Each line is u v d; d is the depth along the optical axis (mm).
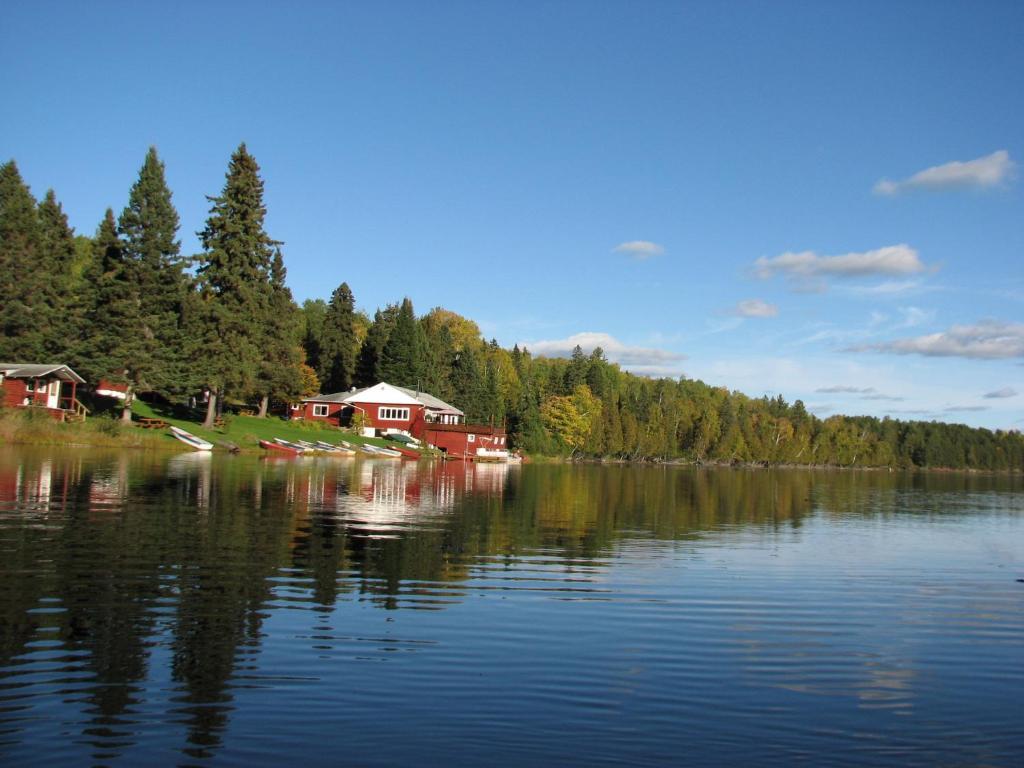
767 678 10227
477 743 7926
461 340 144500
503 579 15680
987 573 19016
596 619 12789
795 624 13094
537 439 106062
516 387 123250
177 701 8672
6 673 9281
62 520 19516
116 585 13328
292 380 75312
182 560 15500
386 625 11859
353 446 68938
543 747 7895
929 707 9359
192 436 52656
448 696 9141
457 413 94812
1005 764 7805
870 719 8930
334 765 7348
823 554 21281
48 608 11844
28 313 60812
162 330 58188
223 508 23344
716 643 11734
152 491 26438
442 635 11484
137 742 7664
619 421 121250
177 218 60094
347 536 19812
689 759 7734
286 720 8297
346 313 101812
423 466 59875
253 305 60875
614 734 8281
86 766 7152
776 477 85375
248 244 61656
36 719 8102
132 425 55438
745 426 146625
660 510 32969
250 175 62094
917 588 16719
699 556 19891
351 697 8977
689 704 9211
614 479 60500
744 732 8453
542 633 11844
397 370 97000
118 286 56438
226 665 9828
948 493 60719
